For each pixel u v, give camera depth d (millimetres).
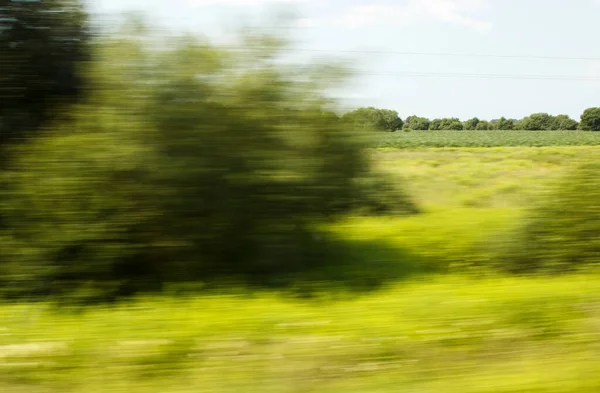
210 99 8266
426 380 4793
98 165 7723
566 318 6195
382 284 8523
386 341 5539
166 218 8023
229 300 7367
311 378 4879
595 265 8867
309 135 8539
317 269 8992
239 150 8156
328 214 9023
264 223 8422
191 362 5184
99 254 7859
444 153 46938
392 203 13430
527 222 9359
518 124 116812
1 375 4965
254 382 4809
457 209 16266
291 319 6277
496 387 4590
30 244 7770
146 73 8109
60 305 7543
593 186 8922
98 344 5574
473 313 6348
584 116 107062
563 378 4719
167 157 7969
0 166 8305
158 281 8195
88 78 9008
